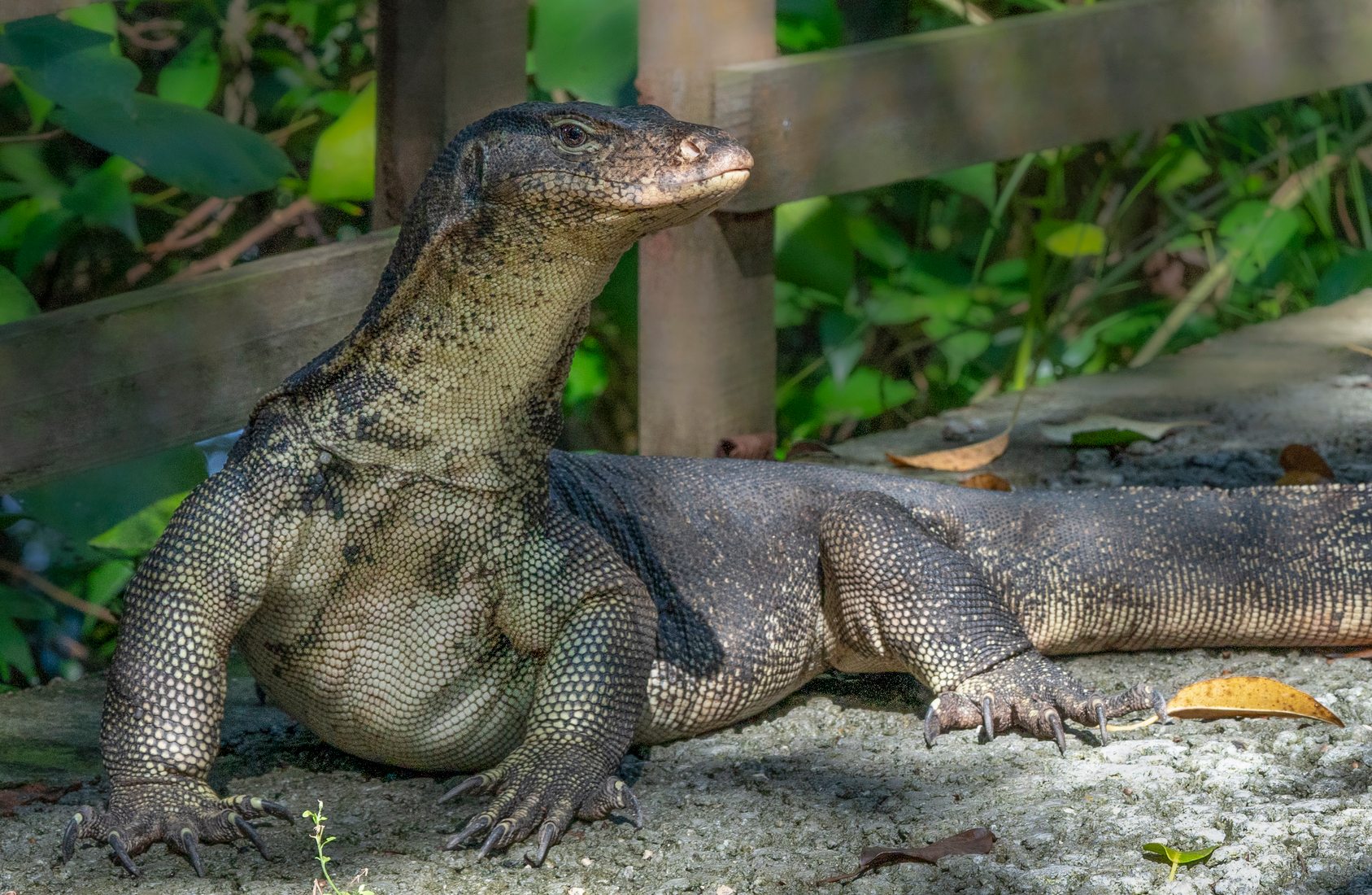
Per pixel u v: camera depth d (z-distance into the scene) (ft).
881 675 30.94
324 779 26.02
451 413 23.40
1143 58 45.80
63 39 35.22
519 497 24.49
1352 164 64.18
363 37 53.88
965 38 41.73
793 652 28.86
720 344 39.29
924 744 26.50
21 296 40.96
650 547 28.37
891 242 55.67
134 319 30.86
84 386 30.37
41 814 24.44
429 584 24.47
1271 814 21.97
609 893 21.21
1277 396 46.52
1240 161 67.00
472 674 25.12
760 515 29.58
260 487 23.72
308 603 24.34
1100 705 26.07
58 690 30.53
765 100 38.09
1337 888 19.97
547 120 21.84
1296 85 50.01
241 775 26.14
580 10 45.75
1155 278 65.72
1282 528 30.71
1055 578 30.37
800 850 22.17
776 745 27.27
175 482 37.63
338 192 44.78
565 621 24.84
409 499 23.85
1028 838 21.88
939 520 30.42
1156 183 63.82
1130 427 43.04
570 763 23.77
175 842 22.31
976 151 42.45
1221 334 60.80
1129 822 22.21
